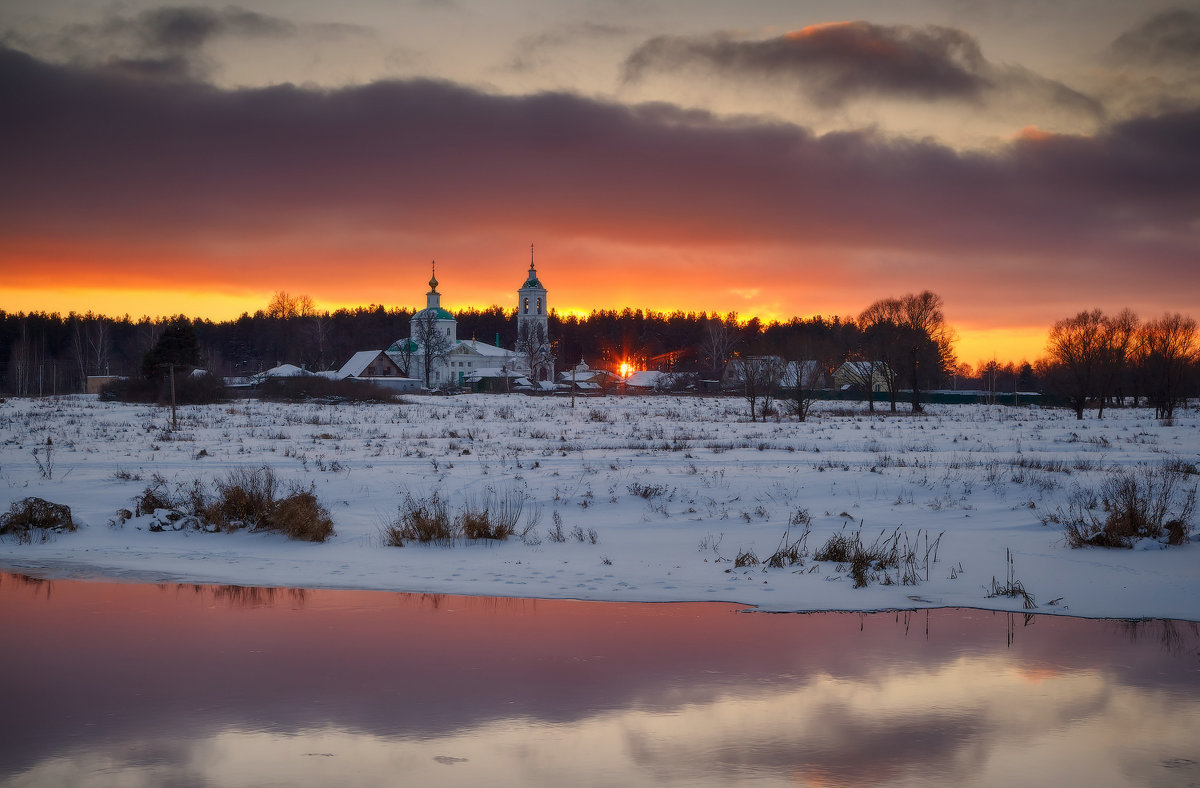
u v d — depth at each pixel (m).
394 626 14.31
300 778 9.27
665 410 79.75
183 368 85.31
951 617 14.95
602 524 22.44
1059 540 19.97
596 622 14.59
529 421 63.66
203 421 59.12
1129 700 11.42
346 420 62.50
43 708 10.98
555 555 19.16
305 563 18.67
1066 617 14.96
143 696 11.35
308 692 11.51
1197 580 16.73
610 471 30.38
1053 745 10.14
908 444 43.69
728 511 23.67
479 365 154.62
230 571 17.97
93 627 14.19
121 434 48.94
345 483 27.98
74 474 30.69
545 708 11.09
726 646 13.38
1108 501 23.41
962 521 22.31
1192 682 12.05
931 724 10.70
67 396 96.94
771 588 16.62
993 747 10.11
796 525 21.97
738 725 10.63
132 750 9.88
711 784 9.18
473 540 20.39
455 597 16.12
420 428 55.41
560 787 9.09
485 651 13.09
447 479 28.78
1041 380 126.19
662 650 13.20
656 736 10.32
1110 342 82.81
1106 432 54.47
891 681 12.04
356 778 9.28
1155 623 14.62
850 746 10.09
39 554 19.55
